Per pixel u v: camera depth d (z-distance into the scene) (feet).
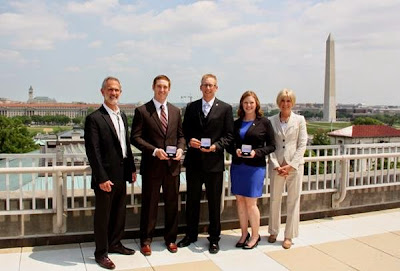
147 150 13.10
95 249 12.93
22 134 175.42
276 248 14.38
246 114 14.06
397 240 15.35
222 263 12.91
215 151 13.56
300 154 14.24
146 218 13.65
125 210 13.58
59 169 13.61
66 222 14.24
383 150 22.08
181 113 14.10
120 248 13.51
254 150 13.69
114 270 12.19
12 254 13.24
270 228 15.03
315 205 18.16
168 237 14.05
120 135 12.80
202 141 13.38
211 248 13.82
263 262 13.07
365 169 19.98
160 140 13.32
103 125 12.34
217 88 13.87
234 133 14.10
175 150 13.14
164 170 13.44
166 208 13.91
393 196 20.13
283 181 14.69
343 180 18.01
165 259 13.15
